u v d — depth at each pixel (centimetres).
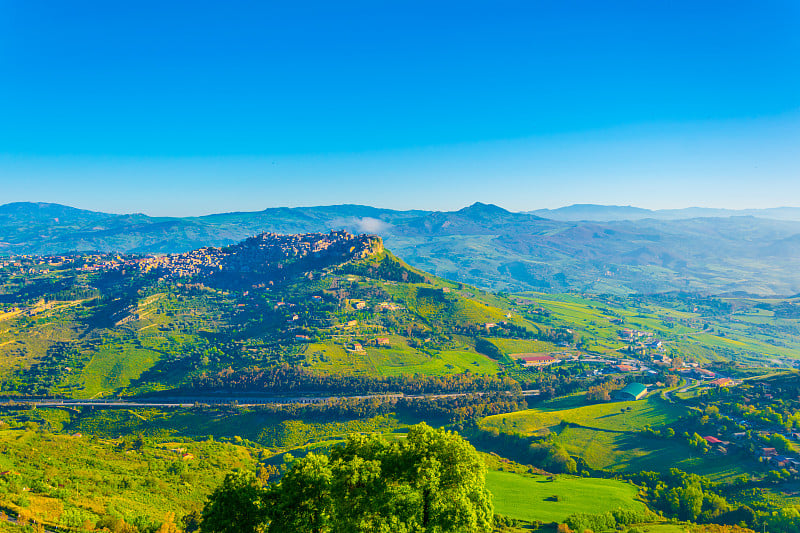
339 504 5244
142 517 10081
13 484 10988
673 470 17288
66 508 10050
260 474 17488
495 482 16112
